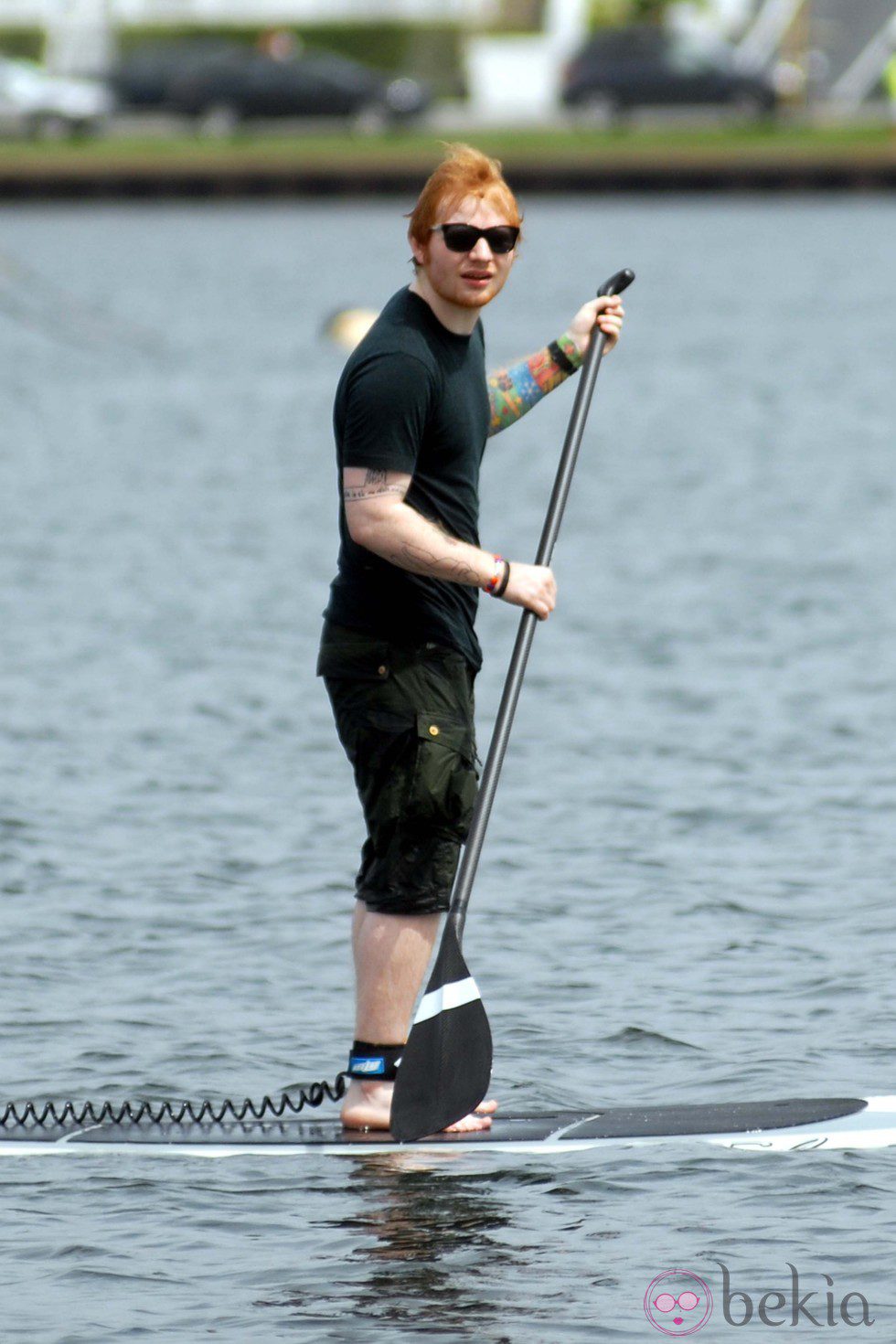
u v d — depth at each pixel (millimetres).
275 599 48969
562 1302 16172
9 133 183125
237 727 37125
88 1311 16094
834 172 177000
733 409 85438
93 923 26609
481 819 18984
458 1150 19203
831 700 38375
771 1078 21172
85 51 190000
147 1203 18156
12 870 28812
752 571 51438
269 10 191375
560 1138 19359
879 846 29609
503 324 113062
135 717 37750
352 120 182500
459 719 19062
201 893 27906
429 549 18359
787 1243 17203
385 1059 19625
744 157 174875
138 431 82188
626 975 24516
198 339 113250
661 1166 18812
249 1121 20109
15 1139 19562
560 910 27031
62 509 62688
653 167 175375
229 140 181375
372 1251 17125
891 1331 15641
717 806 31750
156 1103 20844
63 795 32688
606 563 53062
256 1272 16766
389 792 18984
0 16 190125
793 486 65312
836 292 130500
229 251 151625
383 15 193125
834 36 190750
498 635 44688
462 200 18391
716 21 194375
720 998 23625
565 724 36969
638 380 95500
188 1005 23688
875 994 23594
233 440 79375
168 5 190750
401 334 18500
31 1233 17547
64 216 173875
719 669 41125
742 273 139375
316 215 173625
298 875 28719
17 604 48344
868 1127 19516
